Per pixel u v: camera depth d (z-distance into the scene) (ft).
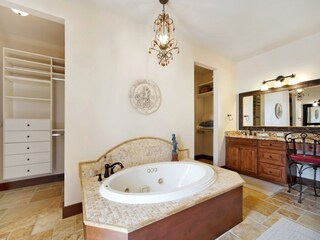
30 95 8.77
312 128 8.37
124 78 6.83
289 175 7.99
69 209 5.54
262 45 9.52
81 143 5.84
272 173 8.50
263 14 6.72
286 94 9.45
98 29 6.26
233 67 11.85
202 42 9.14
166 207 3.58
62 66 9.09
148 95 7.48
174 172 6.81
